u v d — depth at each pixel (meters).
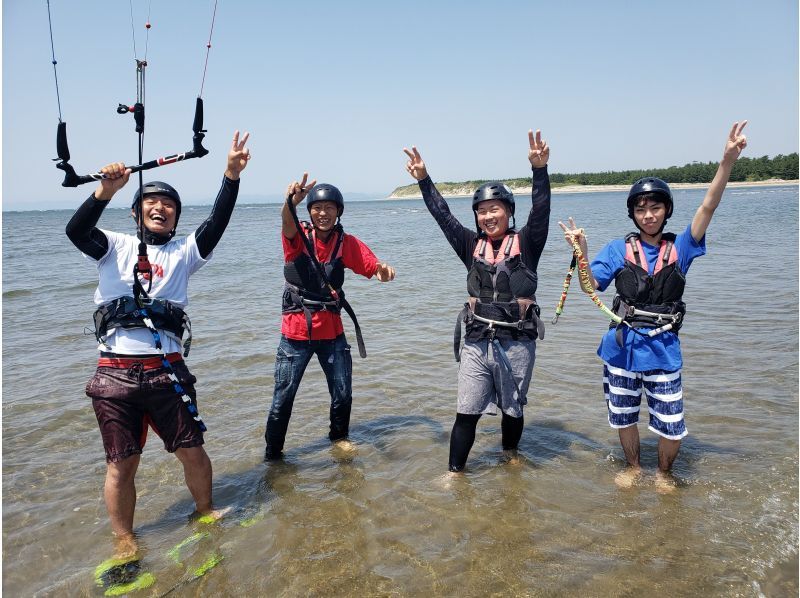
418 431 4.64
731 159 3.38
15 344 7.54
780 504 3.34
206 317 9.11
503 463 4.04
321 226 4.11
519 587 2.70
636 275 3.66
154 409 3.23
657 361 3.62
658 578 2.73
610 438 4.41
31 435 4.64
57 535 3.26
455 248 4.13
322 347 4.23
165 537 3.24
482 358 3.81
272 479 3.90
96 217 3.09
